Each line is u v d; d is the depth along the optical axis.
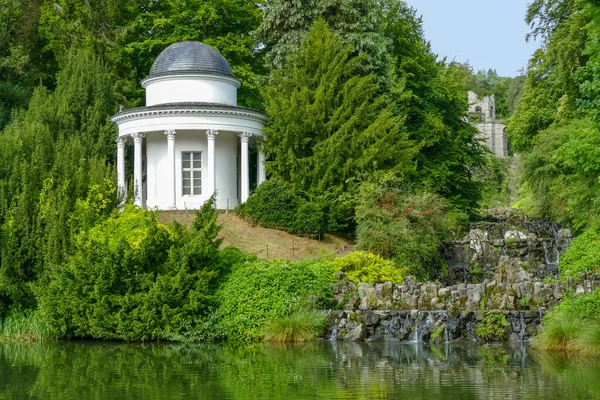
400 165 39.28
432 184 46.16
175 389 16.33
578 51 44.97
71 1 53.03
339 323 27.28
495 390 16.00
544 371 18.75
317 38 42.91
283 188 38.81
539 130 58.06
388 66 46.00
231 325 26.45
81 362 20.91
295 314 26.81
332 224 38.78
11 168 31.44
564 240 41.12
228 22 58.47
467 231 46.00
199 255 27.47
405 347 24.67
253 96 56.69
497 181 95.12
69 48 52.12
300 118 41.25
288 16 47.38
